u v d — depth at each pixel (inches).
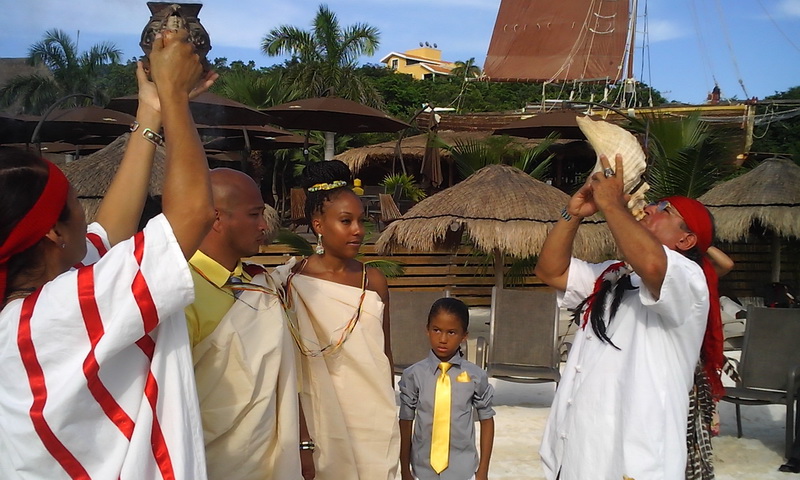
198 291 84.5
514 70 1445.6
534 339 248.4
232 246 88.9
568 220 114.5
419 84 1644.9
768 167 429.1
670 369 100.3
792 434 204.2
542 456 114.3
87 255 77.0
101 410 62.0
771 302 371.9
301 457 100.3
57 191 64.7
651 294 96.1
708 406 108.0
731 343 339.0
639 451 97.6
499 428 229.9
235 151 671.1
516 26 1453.0
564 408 109.7
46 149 695.7
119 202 83.0
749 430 235.9
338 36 904.3
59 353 60.1
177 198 63.3
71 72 948.0
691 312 97.0
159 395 65.2
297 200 544.1
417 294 237.8
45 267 65.9
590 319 107.9
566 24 1400.1
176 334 67.7
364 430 107.3
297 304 106.4
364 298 108.7
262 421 85.7
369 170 807.1
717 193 436.1
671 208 106.7
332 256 115.0
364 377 107.3
